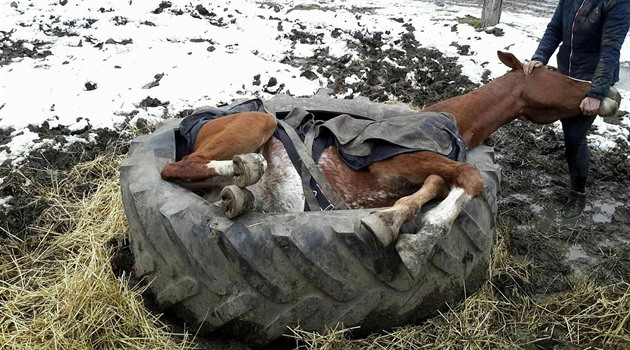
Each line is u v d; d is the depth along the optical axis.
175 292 3.01
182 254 2.88
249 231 2.79
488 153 3.78
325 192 3.27
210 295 2.90
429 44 7.44
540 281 3.83
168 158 3.44
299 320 2.88
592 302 3.59
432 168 3.16
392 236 2.78
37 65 6.19
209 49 6.75
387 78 6.41
